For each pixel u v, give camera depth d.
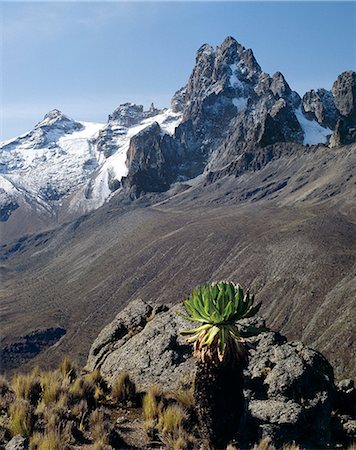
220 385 9.30
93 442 10.58
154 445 10.84
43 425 10.88
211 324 9.32
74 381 13.52
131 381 13.95
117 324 18.72
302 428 12.06
